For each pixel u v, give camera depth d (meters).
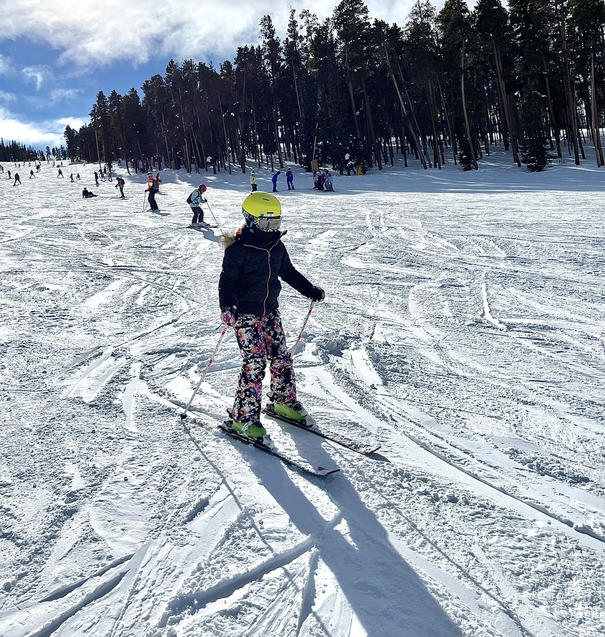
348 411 3.60
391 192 25.72
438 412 3.56
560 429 3.29
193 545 2.23
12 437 3.30
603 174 30.09
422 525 2.35
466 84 44.53
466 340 5.16
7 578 2.06
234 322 3.00
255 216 2.97
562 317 5.77
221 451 3.07
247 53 56.31
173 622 1.84
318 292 3.39
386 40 45.94
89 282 8.38
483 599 1.92
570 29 38.31
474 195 20.94
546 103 46.28
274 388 3.40
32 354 4.96
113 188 39.53
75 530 2.35
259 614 1.87
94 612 1.89
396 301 6.73
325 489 2.65
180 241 12.70
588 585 1.97
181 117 62.41
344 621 1.83
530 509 2.48
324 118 47.56
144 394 4.01
